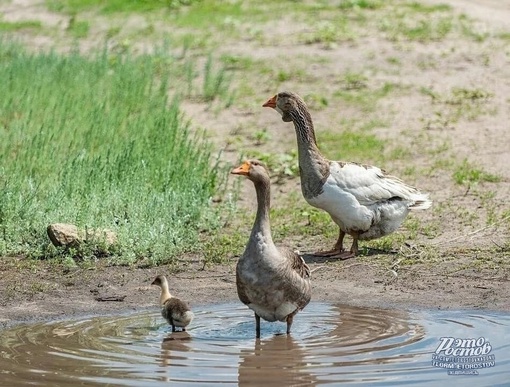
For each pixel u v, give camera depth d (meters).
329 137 20.77
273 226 16.33
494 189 17.66
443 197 17.36
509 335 11.29
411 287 13.28
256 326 11.50
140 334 11.51
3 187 15.97
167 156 17.94
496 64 25.33
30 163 17.52
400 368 10.20
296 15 31.78
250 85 24.67
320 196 14.34
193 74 25.48
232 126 21.80
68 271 14.09
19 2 35.66
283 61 26.53
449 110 22.20
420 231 15.78
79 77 24.03
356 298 12.91
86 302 12.90
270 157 19.33
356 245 14.71
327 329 11.61
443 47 27.08
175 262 14.47
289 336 11.33
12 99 21.72
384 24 29.28
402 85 24.02
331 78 24.89
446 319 11.95
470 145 20.05
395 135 20.88
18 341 11.21
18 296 13.09
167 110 21.38
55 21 32.84
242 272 11.05
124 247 14.61
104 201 15.55
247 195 18.02
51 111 20.77
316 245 15.41
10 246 14.75
